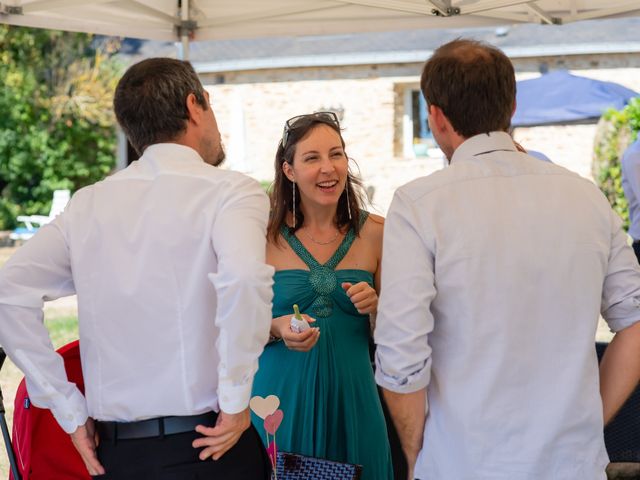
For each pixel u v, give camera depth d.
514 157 1.91
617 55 13.84
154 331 1.93
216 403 1.96
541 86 11.55
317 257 2.78
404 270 1.85
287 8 5.01
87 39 16.48
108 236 1.95
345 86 14.27
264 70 14.46
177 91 2.02
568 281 1.84
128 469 1.95
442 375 1.88
